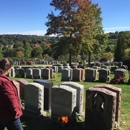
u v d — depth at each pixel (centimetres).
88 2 3234
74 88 652
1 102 303
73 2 3075
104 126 523
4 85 297
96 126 539
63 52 3338
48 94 705
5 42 12825
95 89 543
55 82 1540
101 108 529
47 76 1850
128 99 912
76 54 3388
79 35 3116
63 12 3114
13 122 313
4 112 305
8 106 303
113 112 509
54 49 3284
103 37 4016
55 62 4991
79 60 5606
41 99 660
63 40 3161
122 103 841
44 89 714
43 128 568
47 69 1850
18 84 736
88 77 1673
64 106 595
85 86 1312
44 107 720
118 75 1532
